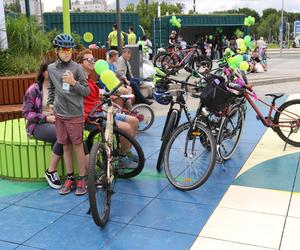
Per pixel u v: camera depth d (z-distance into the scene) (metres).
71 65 4.39
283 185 4.79
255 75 16.38
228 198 4.45
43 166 5.00
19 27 8.70
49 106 4.73
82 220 4.02
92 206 3.62
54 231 3.80
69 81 4.19
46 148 4.95
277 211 4.11
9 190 4.80
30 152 4.96
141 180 5.04
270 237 3.61
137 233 3.73
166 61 15.11
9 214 4.17
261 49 18.47
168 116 5.27
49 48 9.27
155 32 29.52
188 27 33.66
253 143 6.60
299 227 3.77
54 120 4.81
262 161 5.68
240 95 5.72
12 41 8.66
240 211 4.12
